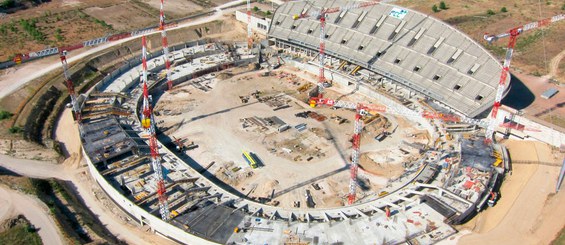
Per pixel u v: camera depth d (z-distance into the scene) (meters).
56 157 138.62
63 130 153.62
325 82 188.38
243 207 115.75
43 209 112.19
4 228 105.75
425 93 164.12
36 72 183.62
